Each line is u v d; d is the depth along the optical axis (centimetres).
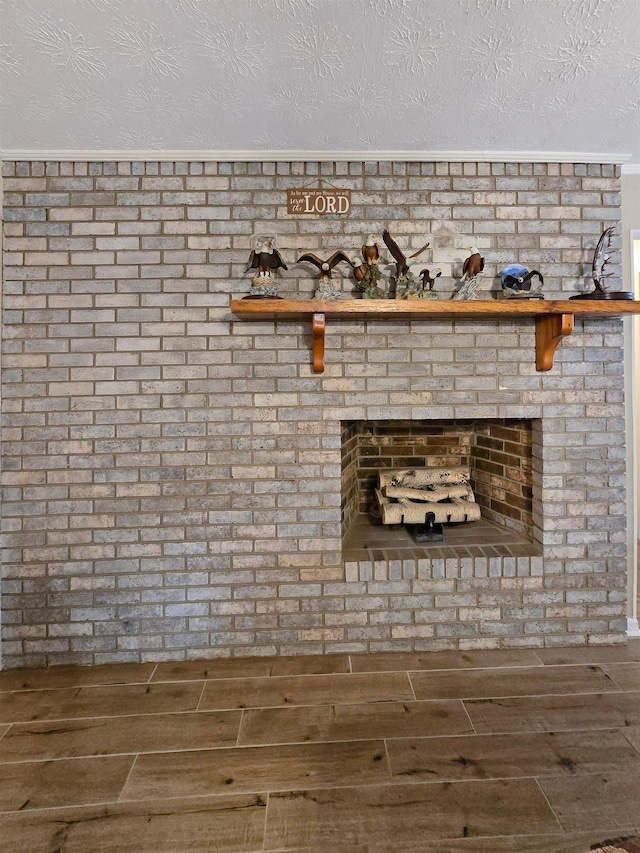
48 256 203
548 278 211
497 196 210
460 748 154
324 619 208
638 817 130
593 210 212
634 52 145
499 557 211
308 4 125
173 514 205
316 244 207
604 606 213
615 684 186
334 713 171
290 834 126
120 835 126
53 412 203
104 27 132
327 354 207
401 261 197
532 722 165
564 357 212
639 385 356
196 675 195
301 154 202
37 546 203
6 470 203
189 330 205
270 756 152
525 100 168
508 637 212
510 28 134
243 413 206
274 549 207
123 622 205
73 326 203
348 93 163
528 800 135
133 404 205
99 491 204
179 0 123
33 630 204
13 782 143
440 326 209
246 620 207
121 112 172
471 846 122
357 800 135
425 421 272
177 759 151
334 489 208
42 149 197
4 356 202
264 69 150
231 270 205
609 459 213
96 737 161
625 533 213
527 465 228
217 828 128
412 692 182
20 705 178
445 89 162
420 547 223
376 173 208
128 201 204
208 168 205
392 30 135
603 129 188
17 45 138
